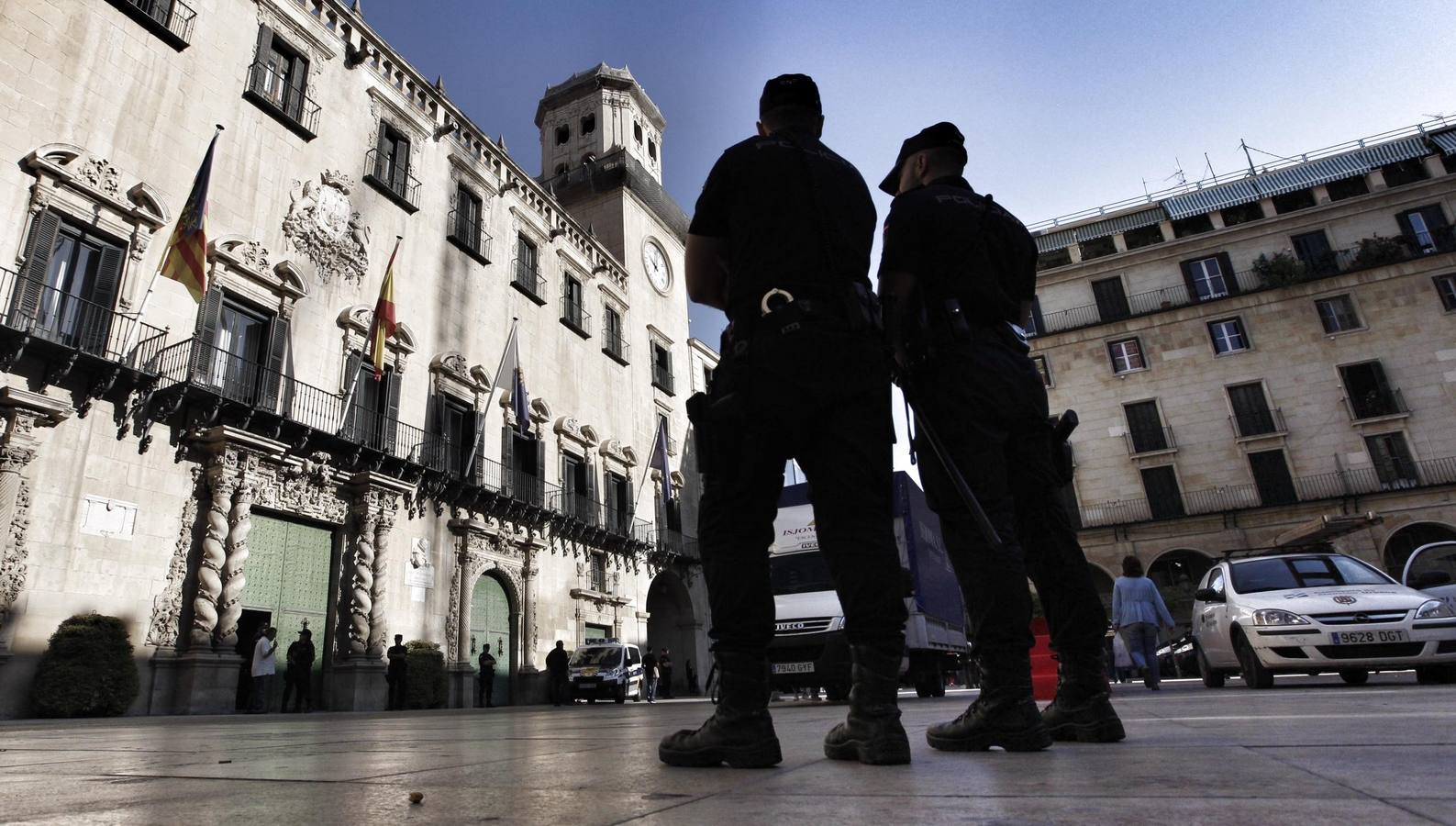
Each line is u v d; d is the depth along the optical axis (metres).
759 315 1.98
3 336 10.66
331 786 1.71
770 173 2.10
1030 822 1.02
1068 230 35.84
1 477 10.38
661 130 39.75
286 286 15.24
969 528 2.44
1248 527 28.44
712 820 1.13
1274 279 30.75
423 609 17.09
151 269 13.02
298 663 13.34
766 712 1.97
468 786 1.66
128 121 13.20
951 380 2.50
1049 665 8.59
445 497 18.28
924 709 5.91
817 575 11.15
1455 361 28.09
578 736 3.65
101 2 13.15
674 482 31.31
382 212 18.47
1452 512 26.33
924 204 2.67
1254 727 2.52
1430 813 0.97
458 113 21.84
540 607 21.42
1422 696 3.93
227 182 14.72
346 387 16.31
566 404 24.78
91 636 10.73
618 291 30.02
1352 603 7.08
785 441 1.99
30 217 11.57
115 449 11.87
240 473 13.32
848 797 1.33
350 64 18.36
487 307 21.69
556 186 33.78
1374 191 31.16
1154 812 1.06
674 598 30.23
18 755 2.96
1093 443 31.58
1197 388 30.88
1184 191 35.00
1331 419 28.98
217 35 15.12
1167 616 9.33
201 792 1.64
